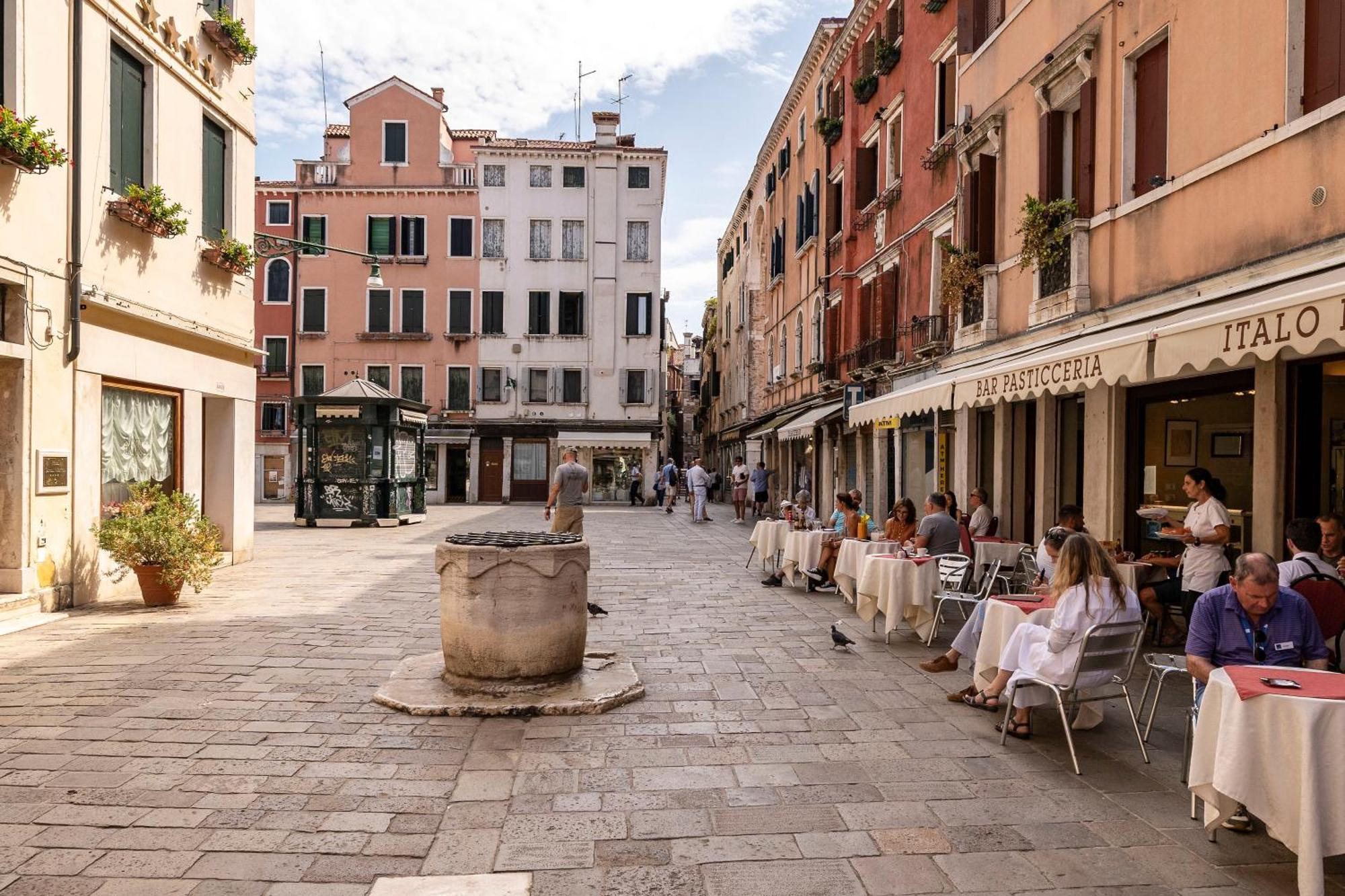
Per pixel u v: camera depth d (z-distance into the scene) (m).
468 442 38.50
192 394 12.19
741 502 27.28
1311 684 3.70
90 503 9.88
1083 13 10.44
